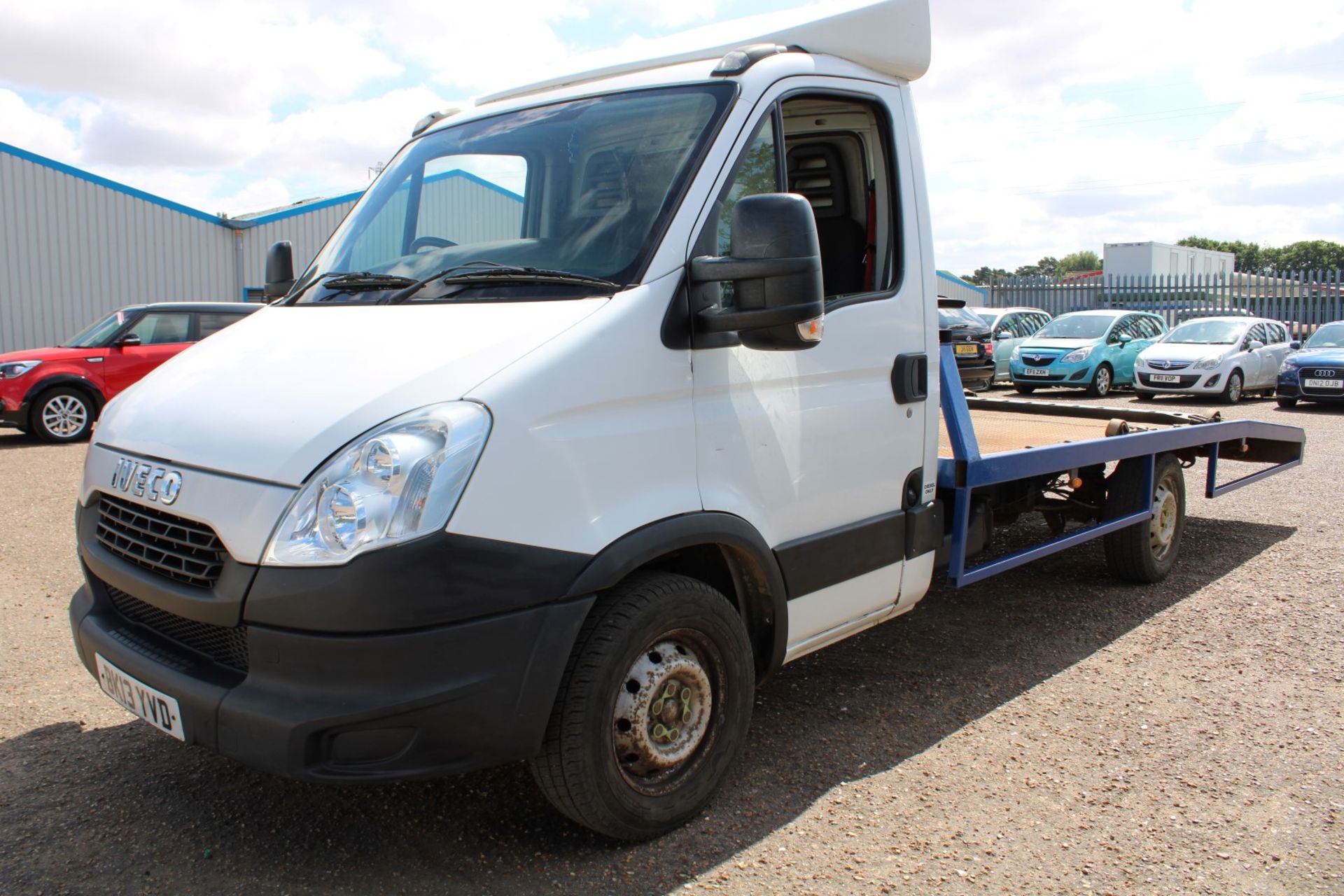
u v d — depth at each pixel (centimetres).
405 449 245
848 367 354
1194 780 344
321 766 244
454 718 249
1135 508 566
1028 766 354
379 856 293
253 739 245
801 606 341
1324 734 382
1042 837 306
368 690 241
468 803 324
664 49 366
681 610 292
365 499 241
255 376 292
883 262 380
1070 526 719
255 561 247
